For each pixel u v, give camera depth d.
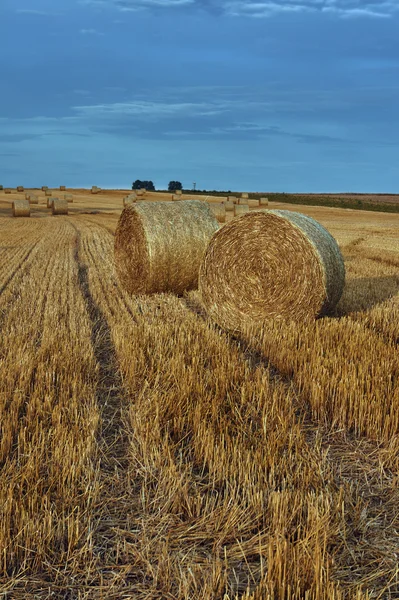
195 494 4.14
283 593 3.01
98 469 4.40
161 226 11.40
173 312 9.82
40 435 4.91
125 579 3.33
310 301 8.89
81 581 3.31
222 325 9.71
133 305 10.45
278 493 3.88
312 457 4.66
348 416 5.52
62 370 6.64
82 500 4.01
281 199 75.44
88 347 7.57
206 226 11.83
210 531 3.69
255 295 9.38
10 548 3.43
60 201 39.97
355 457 4.84
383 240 24.78
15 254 18.14
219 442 4.79
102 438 5.11
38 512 3.83
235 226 9.49
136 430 5.09
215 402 5.56
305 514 3.81
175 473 4.29
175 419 5.19
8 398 5.82
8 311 9.91
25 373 6.34
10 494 3.86
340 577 3.30
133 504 4.04
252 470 4.30
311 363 6.62
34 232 26.16
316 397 5.69
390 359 6.71
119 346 7.64
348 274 14.49
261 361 7.52
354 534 3.71
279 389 6.07
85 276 14.27
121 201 55.16
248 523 3.69
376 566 3.43
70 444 4.66
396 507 4.05
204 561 3.43
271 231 9.16
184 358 6.96
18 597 3.18
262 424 5.20
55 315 9.45
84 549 3.47
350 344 7.28
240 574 3.34
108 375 6.88
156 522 3.84
